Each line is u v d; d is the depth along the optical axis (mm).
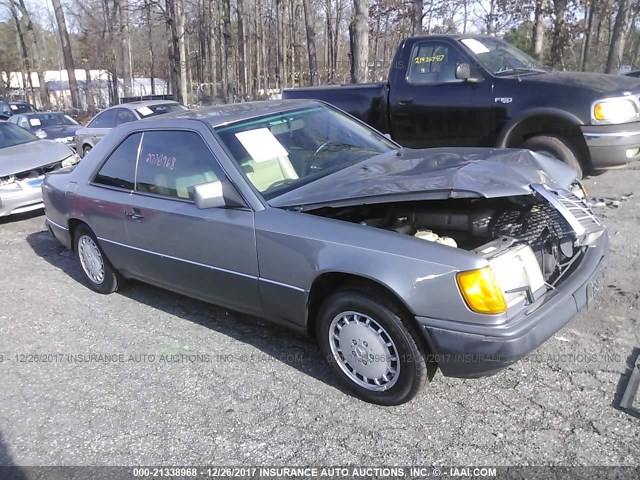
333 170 3852
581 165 6371
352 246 3006
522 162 3428
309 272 3160
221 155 3686
